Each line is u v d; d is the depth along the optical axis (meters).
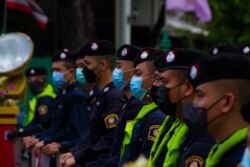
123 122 7.18
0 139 12.00
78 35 16.52
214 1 21.52
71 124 9.39
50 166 9.65
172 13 22.16
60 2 16.55
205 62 4.93
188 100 5.82
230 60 4.89
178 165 5.64
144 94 6.96
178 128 5.78
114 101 7.89
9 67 11.97
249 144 4.16
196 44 23.19
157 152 6.02
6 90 12.12
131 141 6.76
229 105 4.87
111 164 7.22
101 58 8.55
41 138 10.34
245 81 4.88
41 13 17.80
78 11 16.45
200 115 4.89
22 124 15.20
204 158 5.24
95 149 7.88
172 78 5.86
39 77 12.52
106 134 7.91
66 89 9.70
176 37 23.16
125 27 14.72
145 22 24.09
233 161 4.73
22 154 13.05
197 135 5.41
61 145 9.24
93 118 8.06
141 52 7.01
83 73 8.66
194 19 22.20
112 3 23.69
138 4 23.84
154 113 6.60
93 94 8.74
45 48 22.84
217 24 22.03
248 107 4.70
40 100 11.80
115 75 7.75
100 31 23.73
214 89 4.88
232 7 21.69
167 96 5.86
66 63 10.05
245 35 21.78
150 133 6.52
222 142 4.91
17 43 12.16
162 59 6.00
